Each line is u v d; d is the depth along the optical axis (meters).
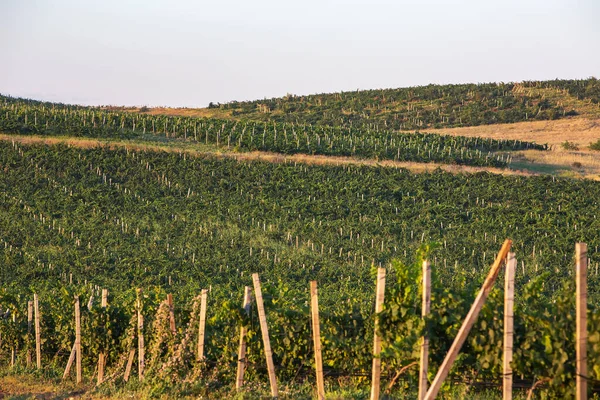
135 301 17.69
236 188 64.25
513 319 10.84
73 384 16.80
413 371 11.45
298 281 43.09
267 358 12.64
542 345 10.39
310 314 14.41
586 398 9.09
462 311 10.80
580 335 9.06
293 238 53.16
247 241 52.19
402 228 54.19
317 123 144.00
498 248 49.66
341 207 59.91
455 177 68.94
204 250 49.34
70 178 65.00
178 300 26.06
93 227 53.50
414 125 138.25
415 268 11.01
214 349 15.07
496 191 64.19
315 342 11.96
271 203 60.62
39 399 14.62
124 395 14.15
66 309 19.78
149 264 45.62
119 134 82.81
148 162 70.06
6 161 67.31
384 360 12.89
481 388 11.70
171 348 15.00
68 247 49.22
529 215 57.88
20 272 42.97
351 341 14.03
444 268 44.00
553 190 65.69
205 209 58.75
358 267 46.00
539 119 135.12
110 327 17.72
